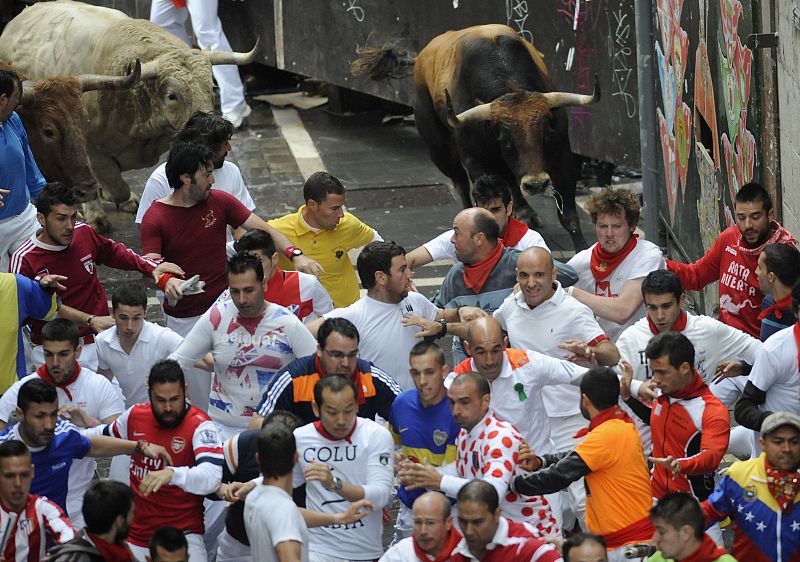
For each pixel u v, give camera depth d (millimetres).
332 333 22531
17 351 26766
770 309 24000
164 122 43875
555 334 24625
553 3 49844
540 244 28391
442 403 22656
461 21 53125
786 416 19953
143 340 26469
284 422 21609
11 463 20500
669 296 23734
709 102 34562
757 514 20344
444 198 48781
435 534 19422
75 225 28188
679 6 37844
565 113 41562
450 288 27141
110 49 44250
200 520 23016
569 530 24891
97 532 20031
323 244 29594
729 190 32688
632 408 23578
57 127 38656
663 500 18812
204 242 29266
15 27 47375
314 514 20922
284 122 58781
